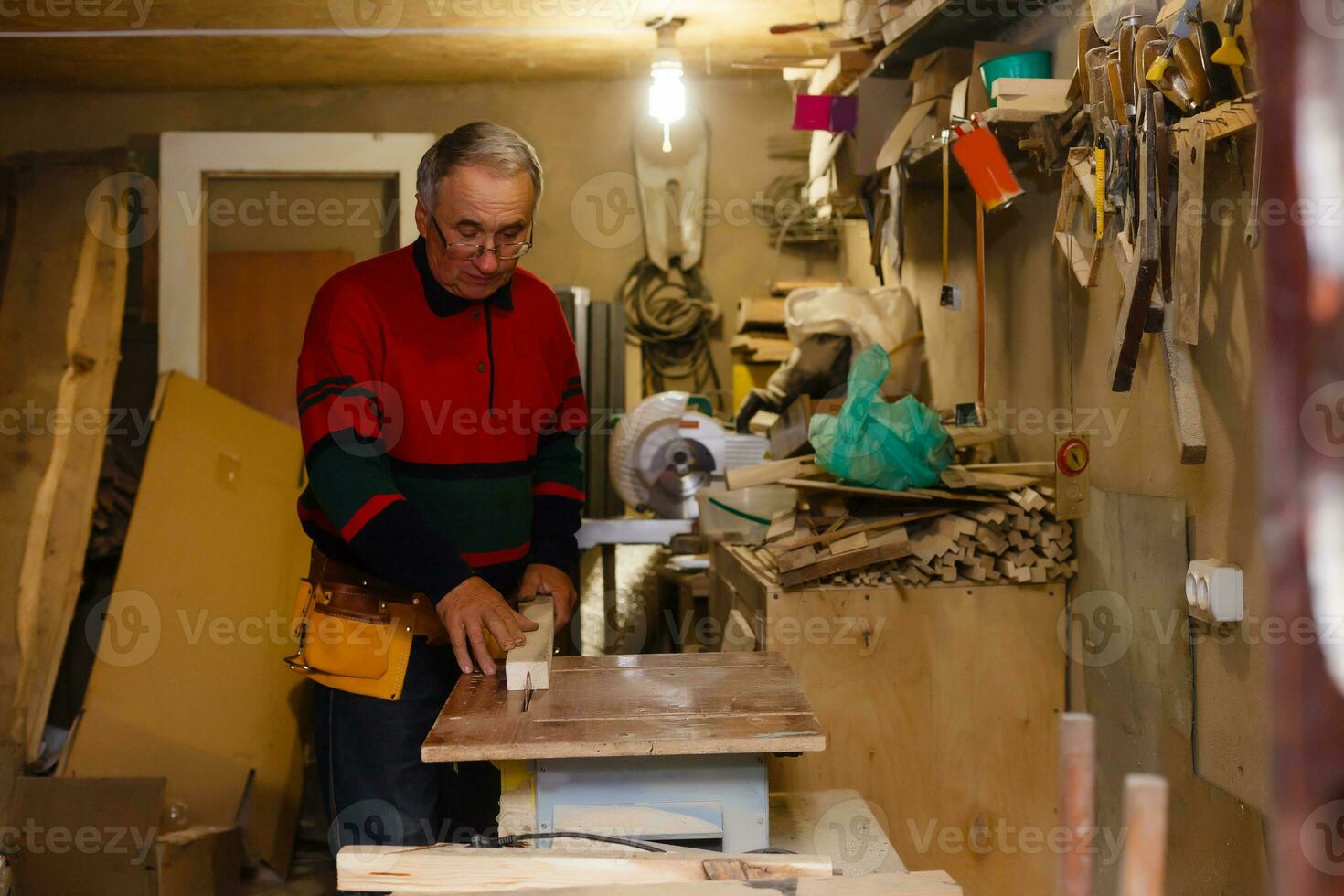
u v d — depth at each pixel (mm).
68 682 3984
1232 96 1611
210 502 3555
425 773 2035
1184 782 2000
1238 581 1765
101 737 3064
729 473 2672
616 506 4238
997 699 2428
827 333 3432
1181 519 1951
